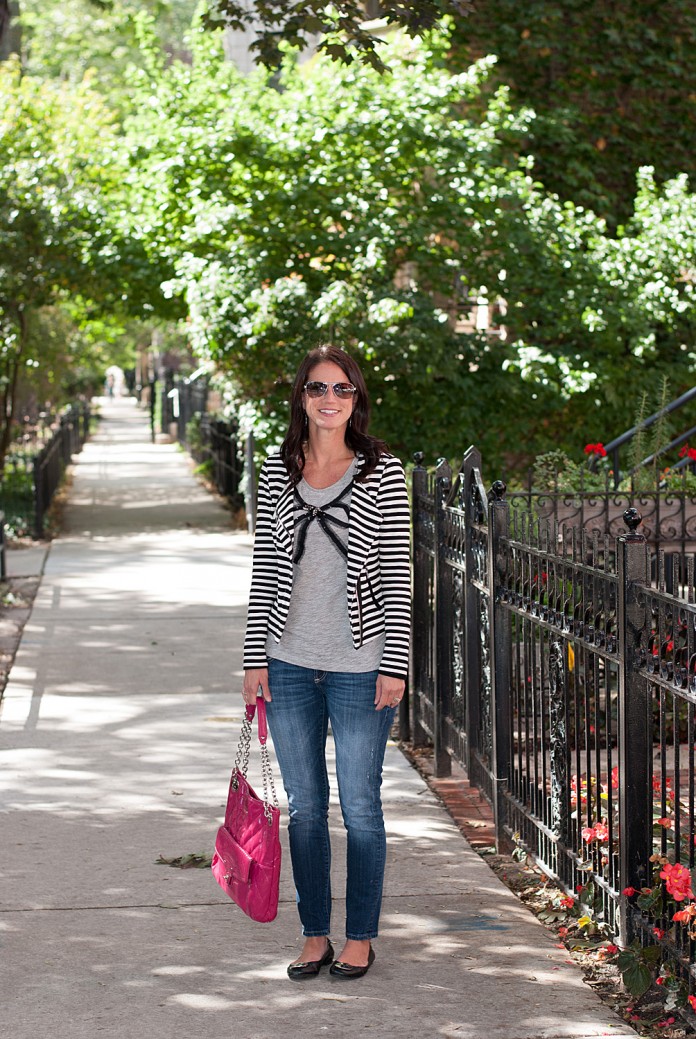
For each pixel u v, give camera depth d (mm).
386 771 6562
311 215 14359
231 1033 3736
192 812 5812
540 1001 3932
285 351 13516
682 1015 3613
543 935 4477
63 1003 3938
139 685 8344
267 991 4031
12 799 6008
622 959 3857
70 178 15711
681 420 14945
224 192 14492
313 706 4098
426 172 14672
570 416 14977
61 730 7250
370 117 13906
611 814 4219
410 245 14023
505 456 15188
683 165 16953
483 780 5777
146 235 15266
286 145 14094
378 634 4035
